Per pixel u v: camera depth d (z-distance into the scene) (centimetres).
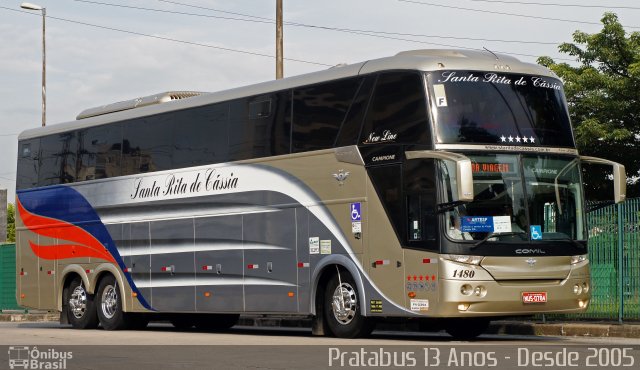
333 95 1927
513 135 1795
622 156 3303
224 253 2145
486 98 1791
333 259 1900
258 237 2067
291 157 2000
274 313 2033
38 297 2695
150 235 2347
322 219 1927
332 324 1927
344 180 1888
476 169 1752
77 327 2580
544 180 1812
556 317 2205
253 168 2083
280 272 2016
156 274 2327
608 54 3416
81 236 2556
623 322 2023
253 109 2097
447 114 1755
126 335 2170
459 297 1714
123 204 2428
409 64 1795
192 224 2231
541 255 1781
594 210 2086
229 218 2136
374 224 1825
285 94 2030
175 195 2278
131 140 2423
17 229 2775
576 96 3384
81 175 2573
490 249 1742
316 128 1953
